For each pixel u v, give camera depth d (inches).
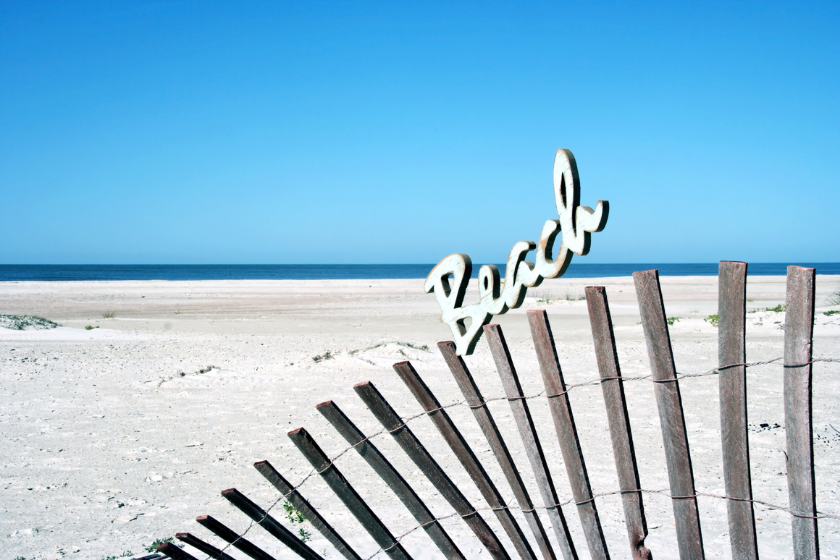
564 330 752.3
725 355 79.7
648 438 293.3
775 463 245.6
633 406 360.5
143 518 208.5
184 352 617.9
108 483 246.5
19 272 5324.8
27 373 507.2
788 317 76.0
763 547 166.9
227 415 365.1
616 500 217.8
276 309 1186.0
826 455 257.3
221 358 574.9
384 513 209.3
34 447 299.9
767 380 426.6
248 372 501.0
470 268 118.3
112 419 357.4
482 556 169.9
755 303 1160.2
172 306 1259.2
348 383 454.0
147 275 4530.0
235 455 284.0
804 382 74.5
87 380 478.9
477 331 116.6
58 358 581.9
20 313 1086.4
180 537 105.8
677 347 589.0
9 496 232.2
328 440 306.8
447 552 106.1
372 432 318.3
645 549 87.8
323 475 104.1
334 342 687.7
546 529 194.9
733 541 81.2
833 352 536.7
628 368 483.5
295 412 369.4
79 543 187.3
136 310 1165.1
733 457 80.4
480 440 300.4
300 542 111.0
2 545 186.5
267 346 658.8
